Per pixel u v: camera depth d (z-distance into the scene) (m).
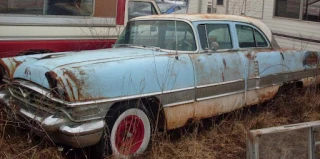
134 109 3.94
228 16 5.28
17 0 5.55
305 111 5.57
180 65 4.31
